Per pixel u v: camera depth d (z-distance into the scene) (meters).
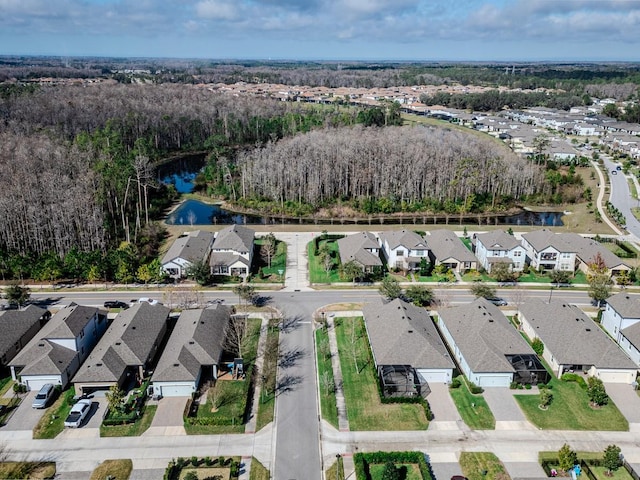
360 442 48.44
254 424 50.59
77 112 174.12
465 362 58.59
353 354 63.03
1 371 59.19
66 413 51.94
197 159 179.88
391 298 73.75
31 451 46.72
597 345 59.47
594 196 135.88
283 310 74.19
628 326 65.75
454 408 53.31
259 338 66.25
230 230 94.19
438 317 70.75
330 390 55.41
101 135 151.75
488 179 133.00
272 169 130.50
